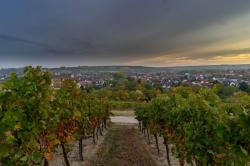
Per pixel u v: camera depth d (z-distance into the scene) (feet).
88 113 73.31
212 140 29.01
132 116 200.75
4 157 26.11
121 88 334.03
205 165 30.37
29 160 28.02
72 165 62.23
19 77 31.04
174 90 56.65
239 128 23.68
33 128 29.43
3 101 28.53
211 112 29.27
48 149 33.65
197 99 32.63
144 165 63.93
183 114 38.27
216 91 33.99
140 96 254.27
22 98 29.53
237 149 23.31
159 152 75.31
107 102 150.51
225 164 27.91
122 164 65.16
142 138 108.17
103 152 78.18
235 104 25.81
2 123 25.48
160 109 59.67
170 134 50.24
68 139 49.34
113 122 172.55
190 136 31.50
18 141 28.37
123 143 94.89
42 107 31.45
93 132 92.48
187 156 34.73
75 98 55.93
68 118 48.75
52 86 36.70
